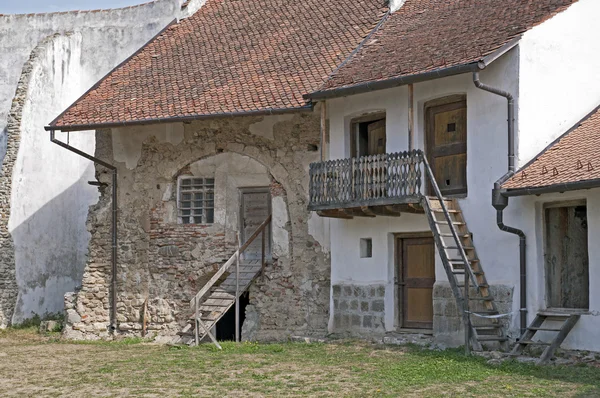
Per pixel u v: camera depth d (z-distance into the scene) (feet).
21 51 97.25
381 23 73.82
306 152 71.87
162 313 76.02
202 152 75.66
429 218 58.29
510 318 57.36
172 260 76.38
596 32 62.13
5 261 84.58
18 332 81.61
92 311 78.07
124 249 77.87
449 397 42.65
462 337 59.67
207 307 70.79
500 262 58.49
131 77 79.51
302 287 71.51
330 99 69.62
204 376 50.98
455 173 63.05
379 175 61.82
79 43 93.91
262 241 72.74
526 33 58.59
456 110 63.16
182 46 82.23
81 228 92.79
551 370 49.11
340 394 44.27
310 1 82.07
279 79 71.26
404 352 57.36
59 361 59.98
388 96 65.92
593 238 54.13
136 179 77.82
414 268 65.26
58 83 90.79
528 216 57.11
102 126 73.72
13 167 85.76
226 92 72.18
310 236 71.46
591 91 61.77
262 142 73.61
